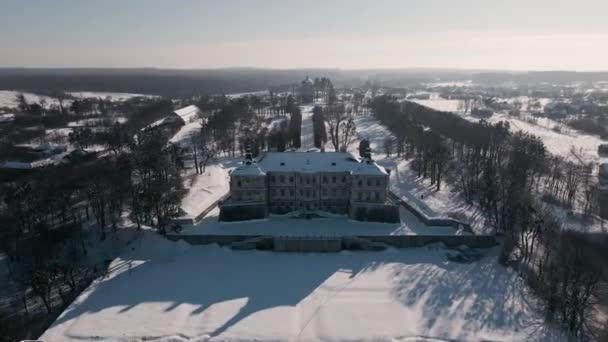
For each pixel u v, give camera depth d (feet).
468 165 641.81
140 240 408.67
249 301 314.14
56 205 448.24
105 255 392.27
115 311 299.79
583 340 274.98
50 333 275.80
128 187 470.39
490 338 274.77
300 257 387.96
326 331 278.87
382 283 341.41
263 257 387.14
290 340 270.67
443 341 271.69
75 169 577.43
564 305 290.97
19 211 415.23
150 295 321.52
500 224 435.53
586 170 597.93
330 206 460.14
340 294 324.80
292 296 321.32
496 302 315.37
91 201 431.84
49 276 334.24
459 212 472.44
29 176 578.66
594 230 432.25
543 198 528.63
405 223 440.04
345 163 464.65
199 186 547.49
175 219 429.79
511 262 375.66
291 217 451.94
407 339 272.51
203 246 404.57
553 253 387.96
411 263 376.27
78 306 305.94
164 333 276.21
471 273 359.05
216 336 273.75
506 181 502.79
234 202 442.91
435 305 310.65
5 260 384.06
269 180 453.17
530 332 281.54
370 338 272.92
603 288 329.11
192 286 335.26
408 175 618.85
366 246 402.11
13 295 339.77
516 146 615.16
